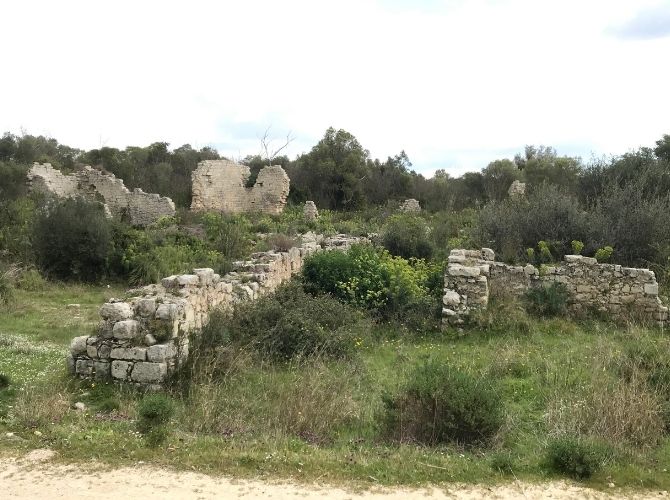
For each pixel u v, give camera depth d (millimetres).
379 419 6625
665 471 5500
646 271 11727
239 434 6160
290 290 12094
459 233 19875
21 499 4516
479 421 6293
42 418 6129
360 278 12922
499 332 10938
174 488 4797
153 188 39469
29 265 17016
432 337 11062
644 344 8977
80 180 32000
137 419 6266
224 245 19250
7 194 26453
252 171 43188
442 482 5129
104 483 4840
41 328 11117
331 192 41250
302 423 6477
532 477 5254
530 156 54750
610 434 6230
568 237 15211
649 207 14914
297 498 4727
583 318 11781
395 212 33344
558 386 7688
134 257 17000
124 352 7496
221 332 8914
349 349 9594
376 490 4934
